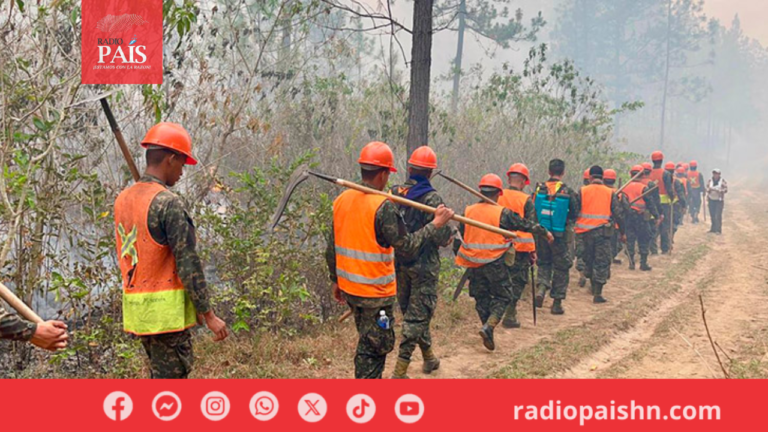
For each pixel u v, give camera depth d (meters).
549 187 7.71
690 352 6.11
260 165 7.93
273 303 6.03
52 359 4.68
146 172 3.38
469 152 11.41
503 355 5.92
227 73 7.93
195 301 3.24
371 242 3.93
